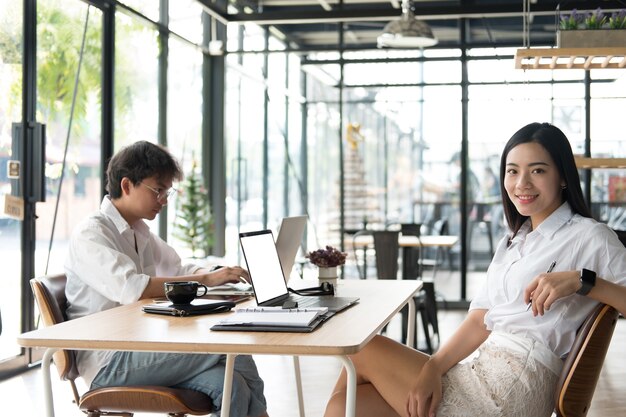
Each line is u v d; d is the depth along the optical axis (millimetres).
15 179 5539
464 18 8992
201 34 8727
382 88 9180
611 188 8727
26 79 5598
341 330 2338
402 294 3250
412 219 9188
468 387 2412
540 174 2467
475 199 9047
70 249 3096
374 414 2527
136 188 3221
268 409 4648
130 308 2811
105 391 2662
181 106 8258
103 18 6621
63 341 2221
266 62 9219
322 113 9266
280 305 2934
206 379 2764
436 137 9102
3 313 5434
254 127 9188
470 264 9055
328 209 9289
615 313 2262
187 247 8070
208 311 2697
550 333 2402
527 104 8906
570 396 2250
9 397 4930
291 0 8945
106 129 6668
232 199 9125
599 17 5520
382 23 9148
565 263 2420
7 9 5430
